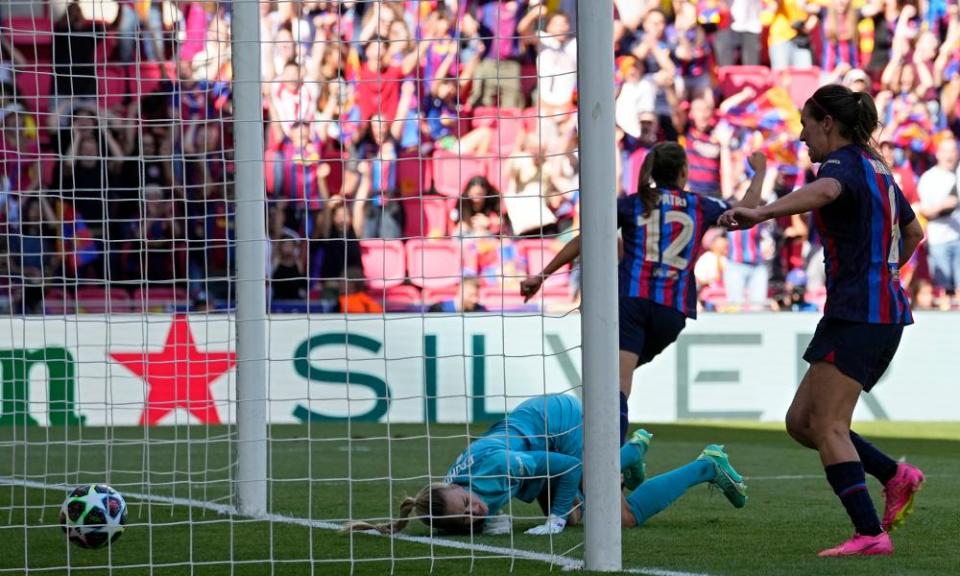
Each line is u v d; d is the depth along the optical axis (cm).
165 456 3325
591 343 1478
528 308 4903
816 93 1647
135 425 4144
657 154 2111
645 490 1936
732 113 5344
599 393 1481
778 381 4506
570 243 2009
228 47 4309
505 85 5228
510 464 1825
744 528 1923
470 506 1549
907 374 4572
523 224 5012
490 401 4400
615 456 1493
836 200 1579
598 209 1466
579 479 1866
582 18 1466
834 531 1884
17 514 2158
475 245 4991
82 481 2742
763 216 1535
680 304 2081
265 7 5144
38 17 4888
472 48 5250
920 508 2166
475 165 5088
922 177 5259
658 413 4462
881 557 1606
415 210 5047
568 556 1627
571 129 5156
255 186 2072
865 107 1620
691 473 1955
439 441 3719
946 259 5172
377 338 4341
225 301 4853
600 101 1467
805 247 5075
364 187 5041
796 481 2673
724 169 5316
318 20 5200
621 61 5359
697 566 1545
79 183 4844
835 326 1600
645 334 2083
